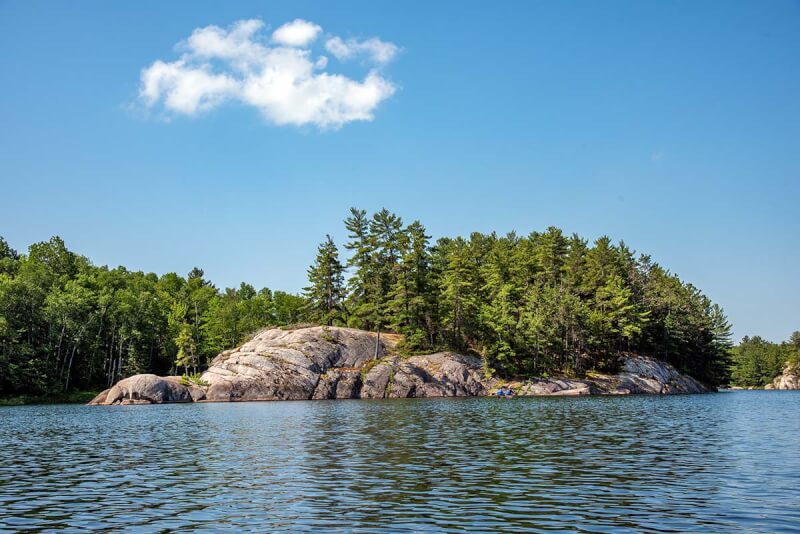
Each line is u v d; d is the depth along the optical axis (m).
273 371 81.12
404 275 90.06
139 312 107.88
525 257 107.81
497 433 33.94
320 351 85.06
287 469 22.55
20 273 111.12
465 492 17.84
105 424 45.22
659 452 25.97
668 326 104.50
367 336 90.44
